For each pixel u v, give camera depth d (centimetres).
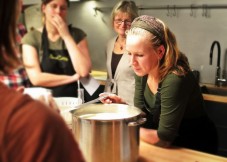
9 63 51
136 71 124
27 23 234
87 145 96
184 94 120
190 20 340
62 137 46
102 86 244
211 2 322
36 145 43
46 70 174
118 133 94
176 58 121
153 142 123
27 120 43
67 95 172
